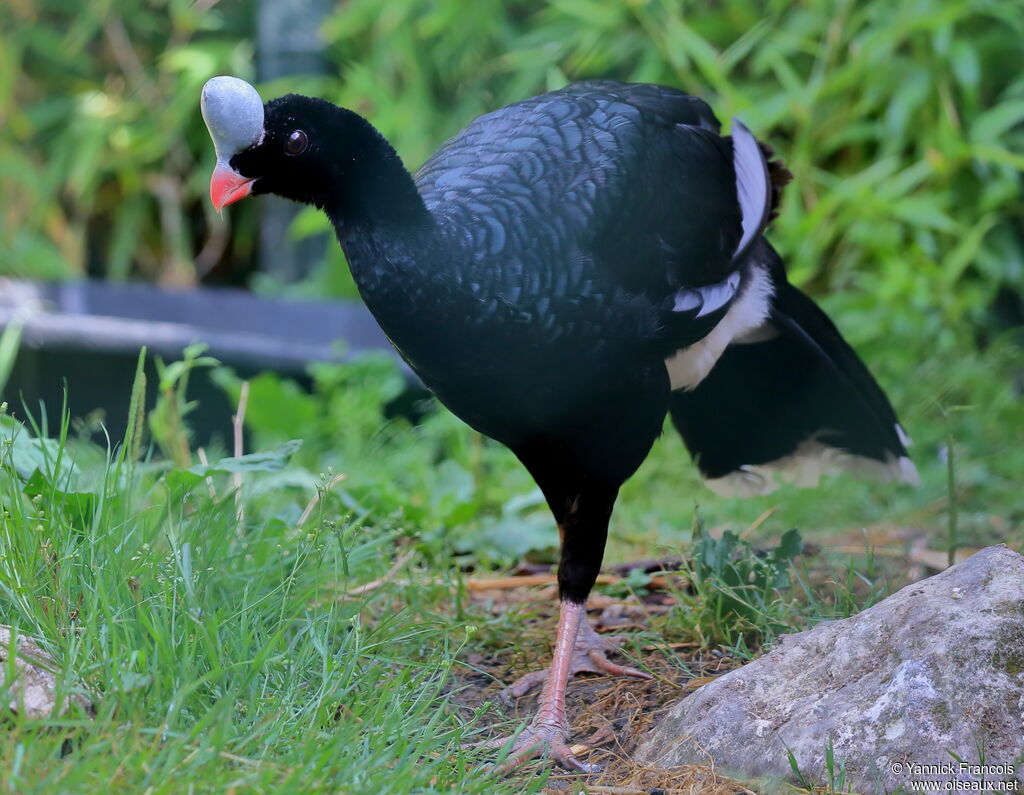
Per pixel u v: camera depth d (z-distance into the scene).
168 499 6.43
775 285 7.33
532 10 14.41
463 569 8.24
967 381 10.80
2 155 15.41
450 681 6.47
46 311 12.25
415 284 5.70
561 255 5.89
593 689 6.41
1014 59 12.60
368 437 10.43
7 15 15.73
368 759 4.83
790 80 12.23
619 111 6.59
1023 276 12.06
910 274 11.70
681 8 13.27
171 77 15.77
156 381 10.49
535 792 5.18
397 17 13.74
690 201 6.54
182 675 5.12
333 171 5.71
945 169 12.00
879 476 8.02
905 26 11.94
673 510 9.45
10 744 4.39
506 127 6.50
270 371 10.63
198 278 16.64
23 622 5.38
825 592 7.07
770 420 7.89
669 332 6.38
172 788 4.32
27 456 6.50
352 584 7.10
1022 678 5.02
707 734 5.36
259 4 14.44
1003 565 5.38
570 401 6.05
